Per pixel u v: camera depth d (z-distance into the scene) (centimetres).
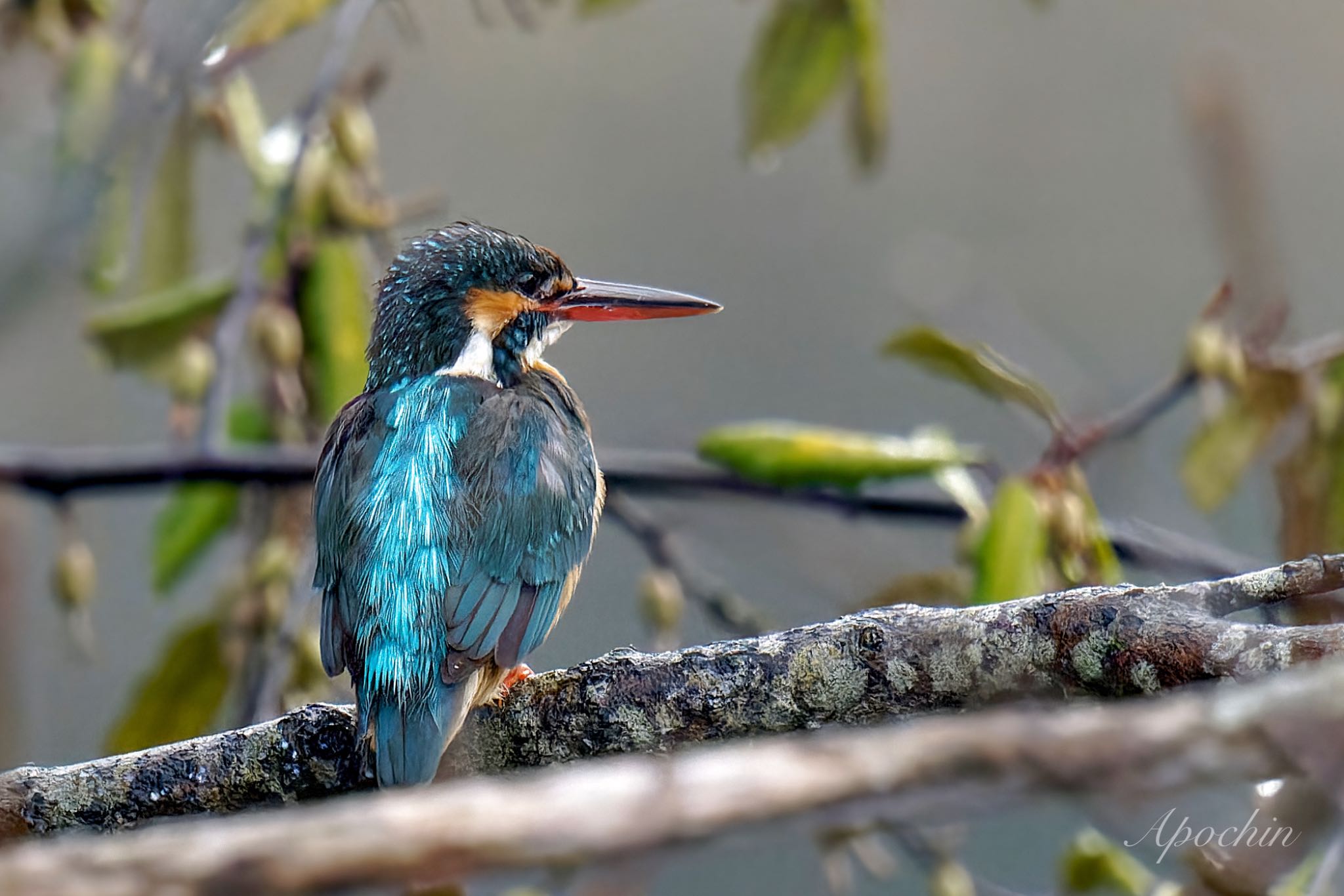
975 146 1952
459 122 1811
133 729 898
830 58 947
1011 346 1275
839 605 1071
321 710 673
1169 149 1914
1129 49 1939
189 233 947
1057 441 842
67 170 549
